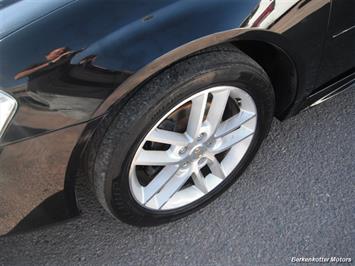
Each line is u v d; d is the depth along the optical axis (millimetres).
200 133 1796
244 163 2084
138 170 1851
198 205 2041
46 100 1419
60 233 2037
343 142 2439
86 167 1670
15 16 1521
